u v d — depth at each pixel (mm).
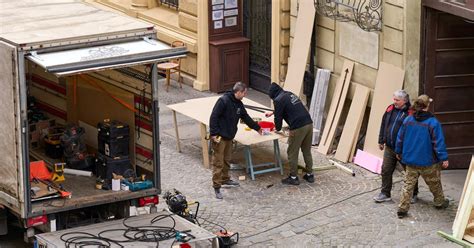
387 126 15469
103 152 14516
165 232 13383
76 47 13188
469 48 16703
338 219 15312
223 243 14141
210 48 22000
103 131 14477
